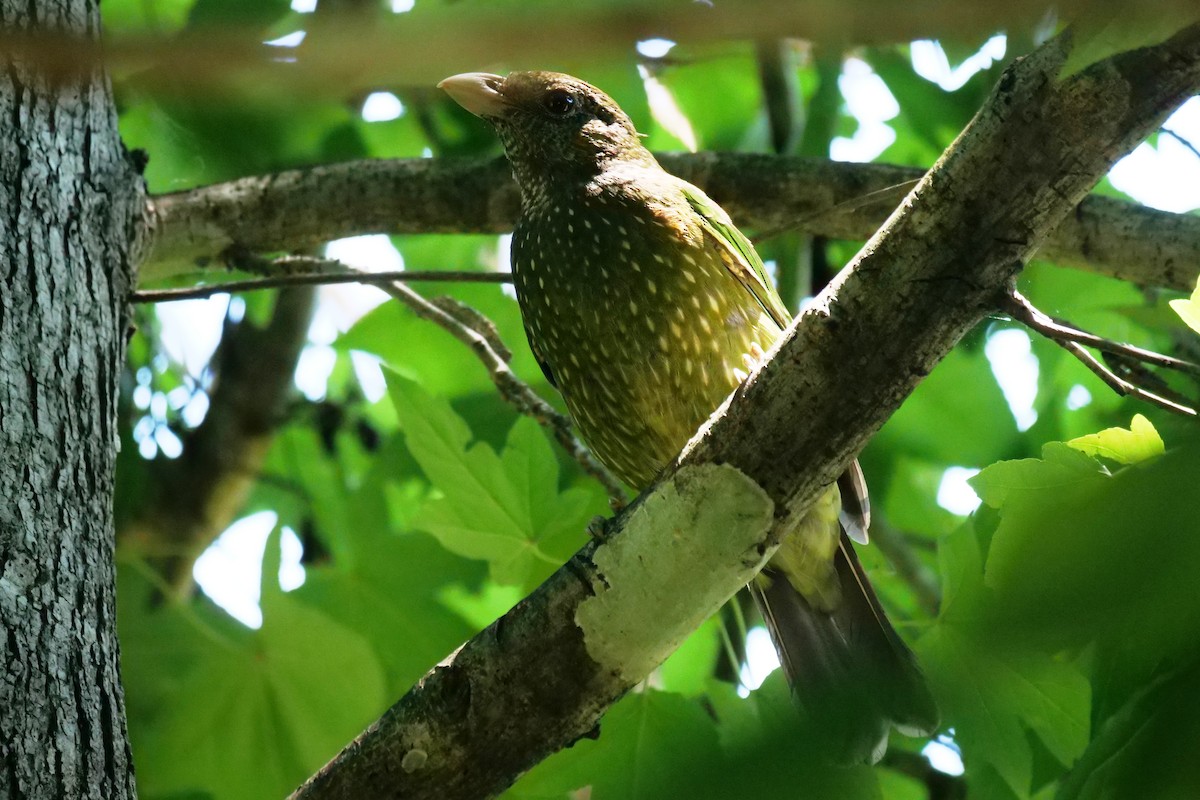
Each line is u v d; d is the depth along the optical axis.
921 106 12.62
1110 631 2.97
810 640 8.85
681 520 6.45
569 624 6.60
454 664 6.64
